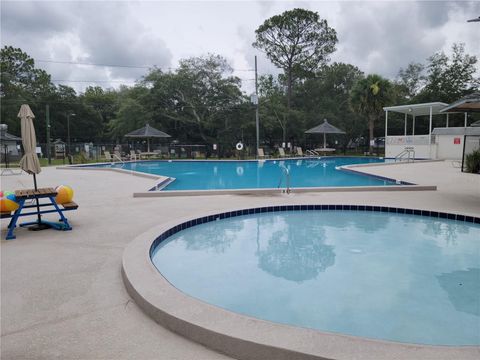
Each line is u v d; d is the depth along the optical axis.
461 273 4.09
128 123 30.95
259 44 35.56
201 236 5.68
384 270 4.21
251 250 4.98
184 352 2.19
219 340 2.19
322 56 35.44
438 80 34.84
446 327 2.87
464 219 6.22
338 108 36.41
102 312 2.73
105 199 8.27
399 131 36.06
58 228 5.36
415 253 4.79
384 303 3.32
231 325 2.28
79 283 3.31
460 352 1.92
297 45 34.84
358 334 2.77
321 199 8.01
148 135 25.81
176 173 17.42
